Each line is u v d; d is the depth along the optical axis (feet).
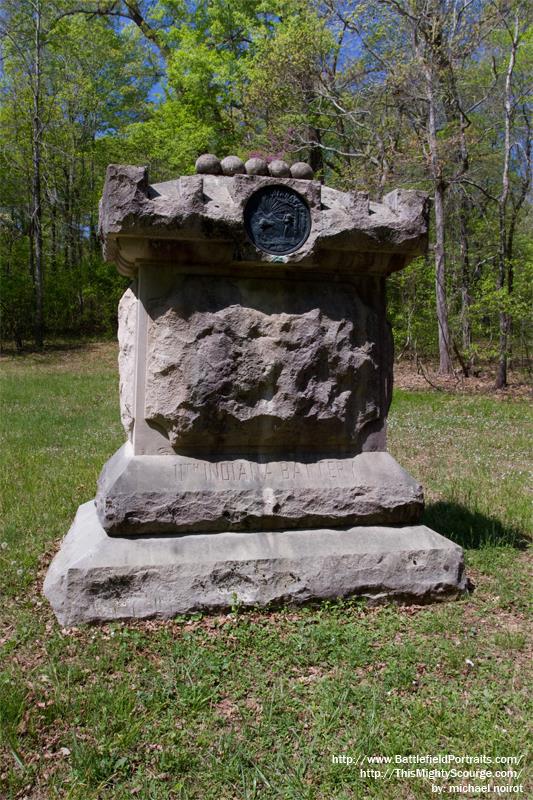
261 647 12.80
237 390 15.14
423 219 15.49
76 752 9.68
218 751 9.94
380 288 16.42
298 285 15.71
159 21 92.73
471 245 79.05
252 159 15.39
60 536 18.44
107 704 10.88
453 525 19.83
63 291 91.45
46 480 23.89
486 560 17.38
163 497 14.48
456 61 59.06
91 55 93.97
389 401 16.56
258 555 14.47
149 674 11.81
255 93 65.26
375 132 60.59
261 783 9.36
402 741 10.18
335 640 13.02
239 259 14.75
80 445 30.42
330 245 15.06
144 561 13.93
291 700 11.21
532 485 25.21
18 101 90.38
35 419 37.37
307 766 9.70
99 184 105.91
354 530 15.46
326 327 15.69
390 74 57.67
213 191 15.02
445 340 61.52
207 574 14.06
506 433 36.24
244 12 79.87
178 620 13.61
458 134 58.70
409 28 57.11
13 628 13.50
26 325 89.56
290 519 15.14
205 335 14.97
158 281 15.01
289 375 15.38
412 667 12.25
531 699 11.36
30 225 96.58
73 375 62.08
